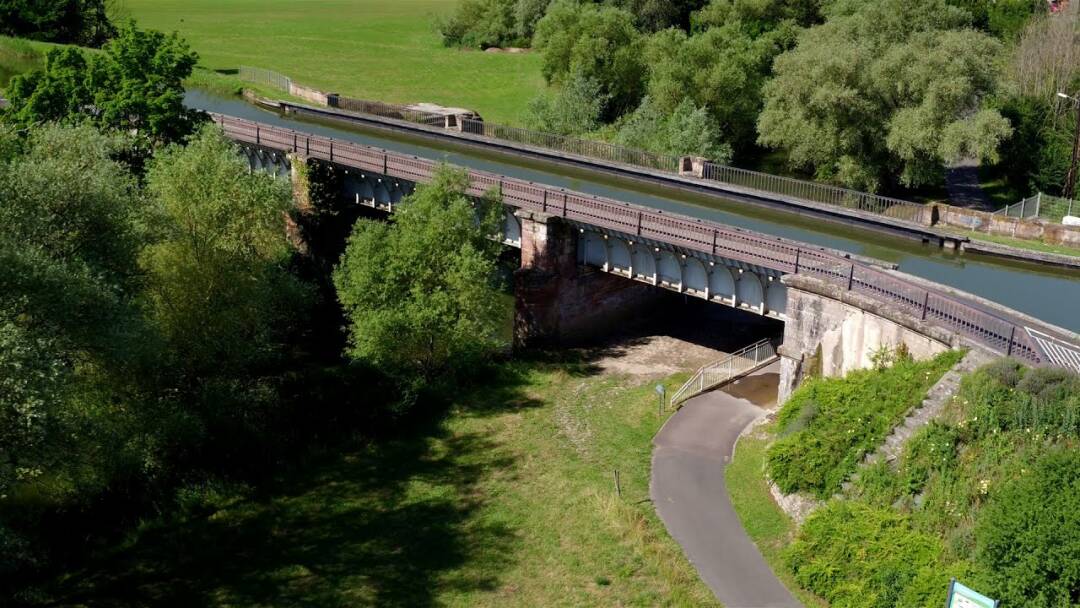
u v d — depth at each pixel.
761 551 32.00
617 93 88.25
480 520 35.84
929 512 29.22
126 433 36.34
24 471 31.75
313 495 38.09
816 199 60.81
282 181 48.47
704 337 53.41
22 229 33.53
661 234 47.41
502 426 42.94
